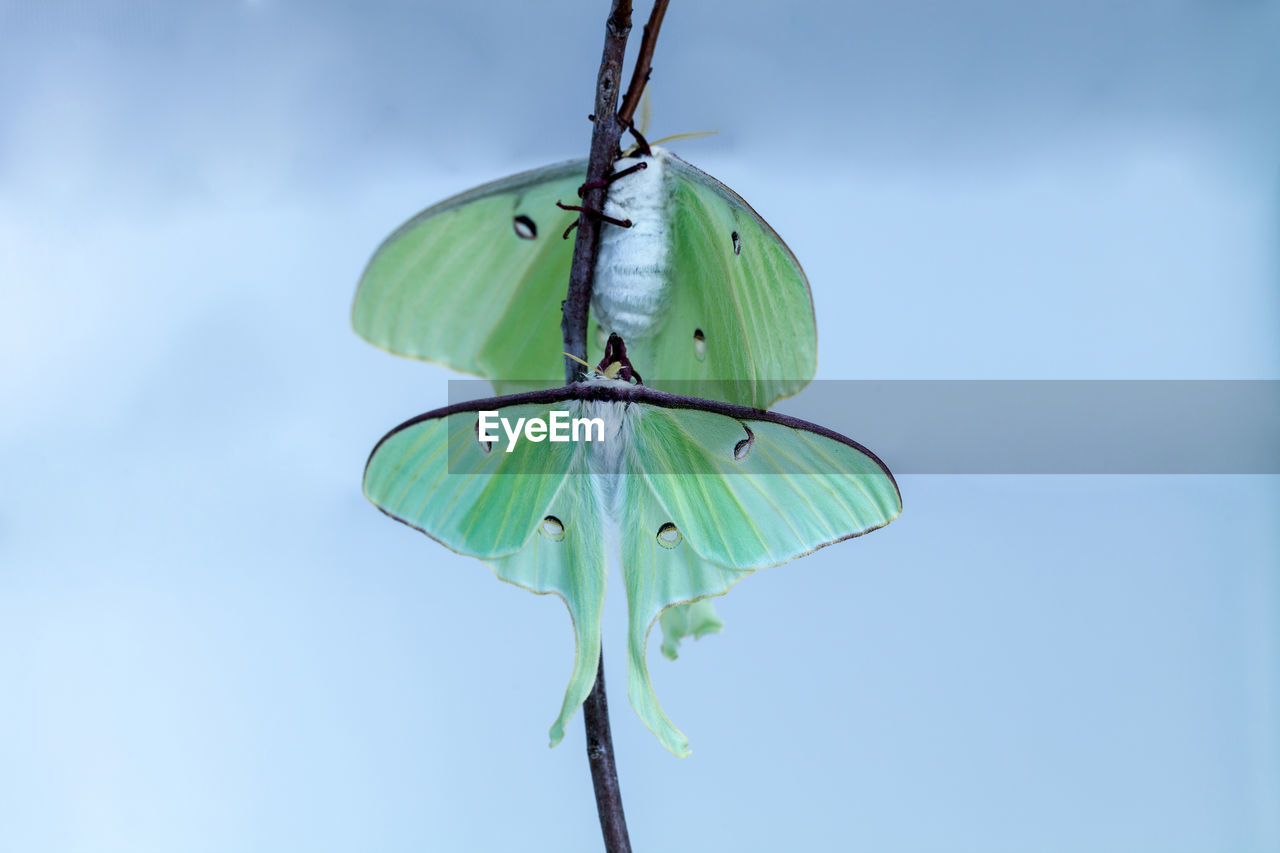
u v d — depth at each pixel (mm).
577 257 678
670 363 697
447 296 706
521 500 673
